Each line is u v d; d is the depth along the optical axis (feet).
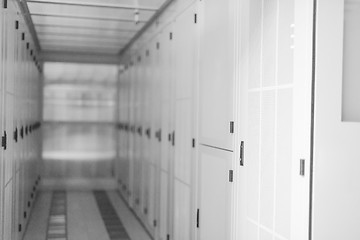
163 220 17.99
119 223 22.35
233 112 10.85
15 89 15.15
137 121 24.79
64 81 32.09
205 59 13.01
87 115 32.60
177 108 16.14
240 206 10.40
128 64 28.55
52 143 32.01
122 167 30.40
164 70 18.30
